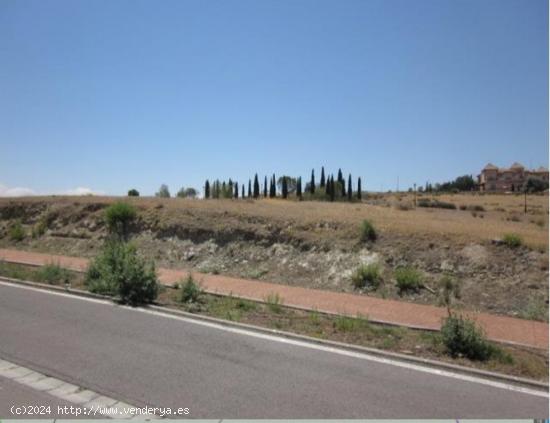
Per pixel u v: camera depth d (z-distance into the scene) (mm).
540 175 147750
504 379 6418
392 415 5191
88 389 5719
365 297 12141
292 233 16781
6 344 7312
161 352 7078
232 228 17891
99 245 19953
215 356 6969
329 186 79625
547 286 11883
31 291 11383
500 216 47031
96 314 9242
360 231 15898
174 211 20531
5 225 24422
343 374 6402
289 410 5246
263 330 8359
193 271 15922
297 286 14016
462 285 12609
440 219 25375
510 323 9992
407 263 13961
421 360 7008
